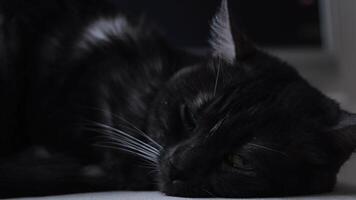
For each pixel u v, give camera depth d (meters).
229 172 0.52
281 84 0.55
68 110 0.58
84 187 0.54
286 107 0.53
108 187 0.55
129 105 0.58
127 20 0.64
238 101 0.53
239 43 0.56
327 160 0.54
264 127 0.52
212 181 0.52
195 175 0.51
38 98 0.59
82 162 0.57
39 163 0.54
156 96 0.57
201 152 0.51
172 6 0.88
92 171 0.56
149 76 0.59
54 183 0.52
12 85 0.58
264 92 0.54
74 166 0.55
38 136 0.59
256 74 0.55
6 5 0.59
